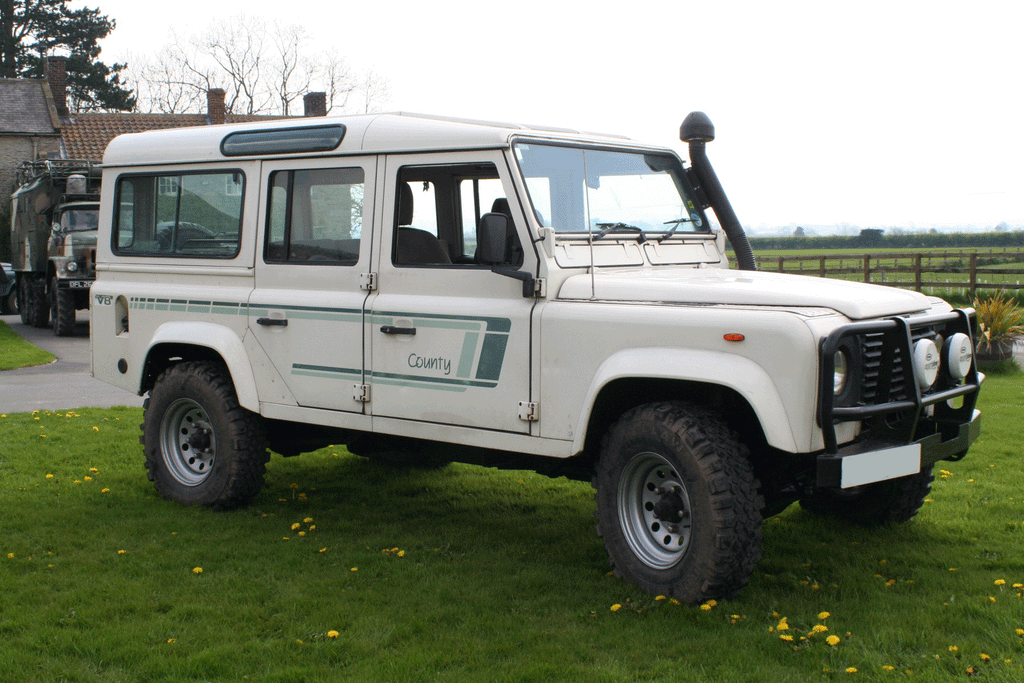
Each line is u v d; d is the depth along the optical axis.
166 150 5.90
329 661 3.61
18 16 47.84
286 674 3.44
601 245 4.69
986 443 7.42
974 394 4.48
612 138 5.23
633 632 3.80
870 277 21.88
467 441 4.64
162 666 3.51
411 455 5.29
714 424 4.04
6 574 4.48
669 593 4.10
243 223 5.51
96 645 3.69
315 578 4.52
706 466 3.92
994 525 5.25
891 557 4.78
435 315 4.70
